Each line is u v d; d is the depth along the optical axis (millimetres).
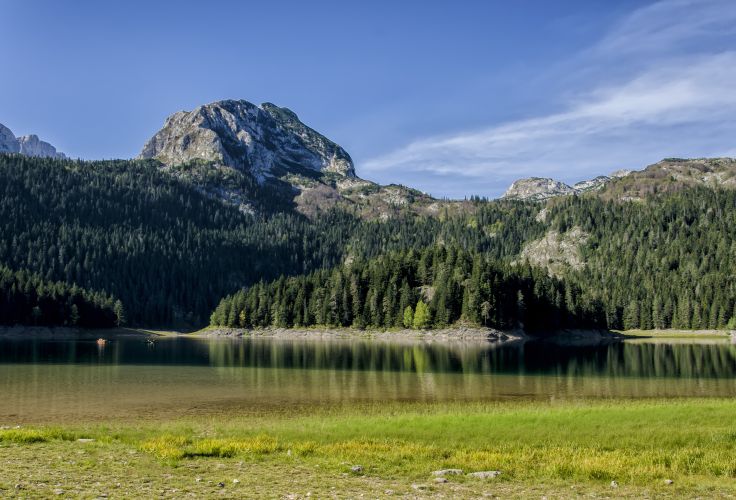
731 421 42844
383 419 48000
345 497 25047
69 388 73000
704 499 26156
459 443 37969
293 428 45125
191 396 67250
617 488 27859
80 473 28359
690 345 175625
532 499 25656
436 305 194125
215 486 26594
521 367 101312
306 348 155375
